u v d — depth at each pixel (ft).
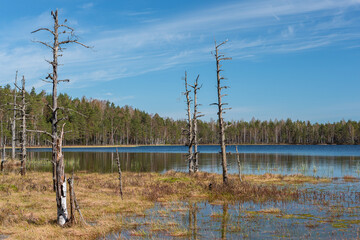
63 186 37.65
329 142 531.09
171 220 40.57
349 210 45.39
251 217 41.78
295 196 58.18
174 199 56.59
